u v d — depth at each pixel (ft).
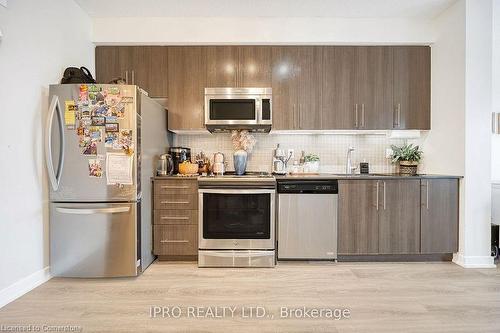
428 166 10.85
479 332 5.63
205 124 10.23
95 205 8.04
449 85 9.73
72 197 8.02
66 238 8.06
